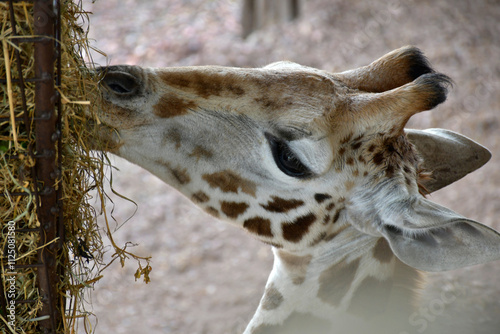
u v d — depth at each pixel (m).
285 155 3.71
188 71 3.74
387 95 3.70
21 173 2.72
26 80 2.53
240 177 3.83
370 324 3.99
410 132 4.43
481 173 9.93
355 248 3.95
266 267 9.08
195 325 8.12
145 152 3.75
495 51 12.34
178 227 9.91
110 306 8.55
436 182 4.54
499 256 3.15
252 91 3.71
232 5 14.58
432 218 3.32
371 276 3.98
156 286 8.86
